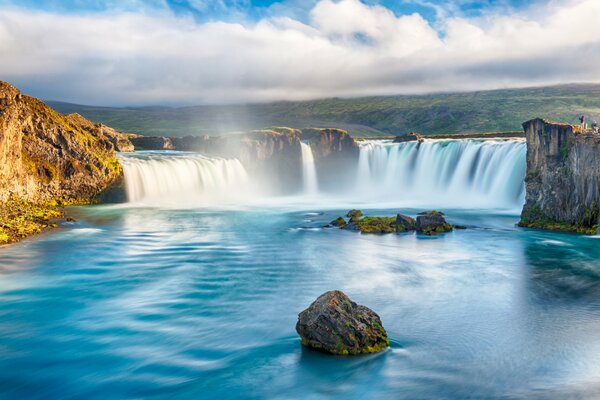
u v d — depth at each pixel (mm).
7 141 58781
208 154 99688
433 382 20375
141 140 112312
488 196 83938
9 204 58531
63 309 29781
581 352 23312
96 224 58906
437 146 96500
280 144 101438
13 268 38875
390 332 25734
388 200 92250
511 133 119000
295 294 32969
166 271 38812
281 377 21078
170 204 80062
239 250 46781
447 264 41219
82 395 19938
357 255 44719
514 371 21328
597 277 36719
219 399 19516
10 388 20469
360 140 133125
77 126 77500
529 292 33125
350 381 20641
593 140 51000
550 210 56312
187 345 24531
